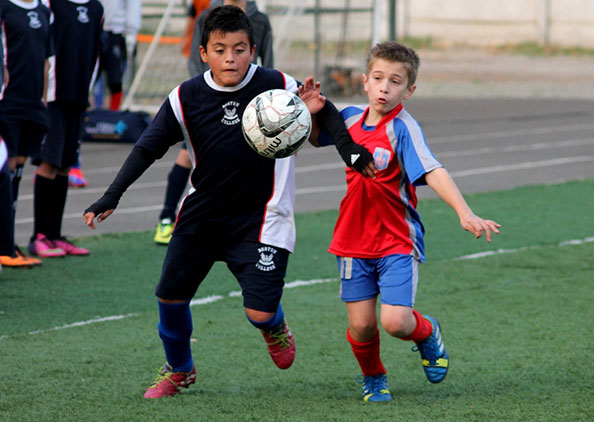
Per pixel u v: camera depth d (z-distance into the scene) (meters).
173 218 20.45
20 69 17.50
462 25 95.00
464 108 51.06
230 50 10.19
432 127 43.44
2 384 11.38
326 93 47.75
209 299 16.11
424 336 10.66
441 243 20.72
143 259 19.00
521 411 10.33
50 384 11.41
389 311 10.18
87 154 34.88
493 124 44.56
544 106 52.28
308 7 48.00
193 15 30.78
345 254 10.52
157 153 10.68
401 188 10.34
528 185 28.69
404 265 10.29
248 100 10.51
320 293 16.52
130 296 16.12
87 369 12.07
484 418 10.07
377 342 10.70
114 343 13.34
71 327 14.16
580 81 66.12
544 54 86.94
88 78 18.80
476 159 34.19
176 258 10.64
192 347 13.23
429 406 10.54
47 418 10.12
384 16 94.88
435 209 25.00
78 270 17.95
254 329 14.22
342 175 31.03
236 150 10.45
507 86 62.72
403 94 10.29
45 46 17.89
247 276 10.55
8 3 17.31
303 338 13.69
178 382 11.05
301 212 24.53
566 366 12.21
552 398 10.83
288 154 10.29
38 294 16.11
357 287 10.52
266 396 10.99
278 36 47.44
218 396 10.98
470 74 70.31
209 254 10.79
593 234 21.77
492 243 20.73
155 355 12.77
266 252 10.55
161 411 10.37
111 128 37.59
